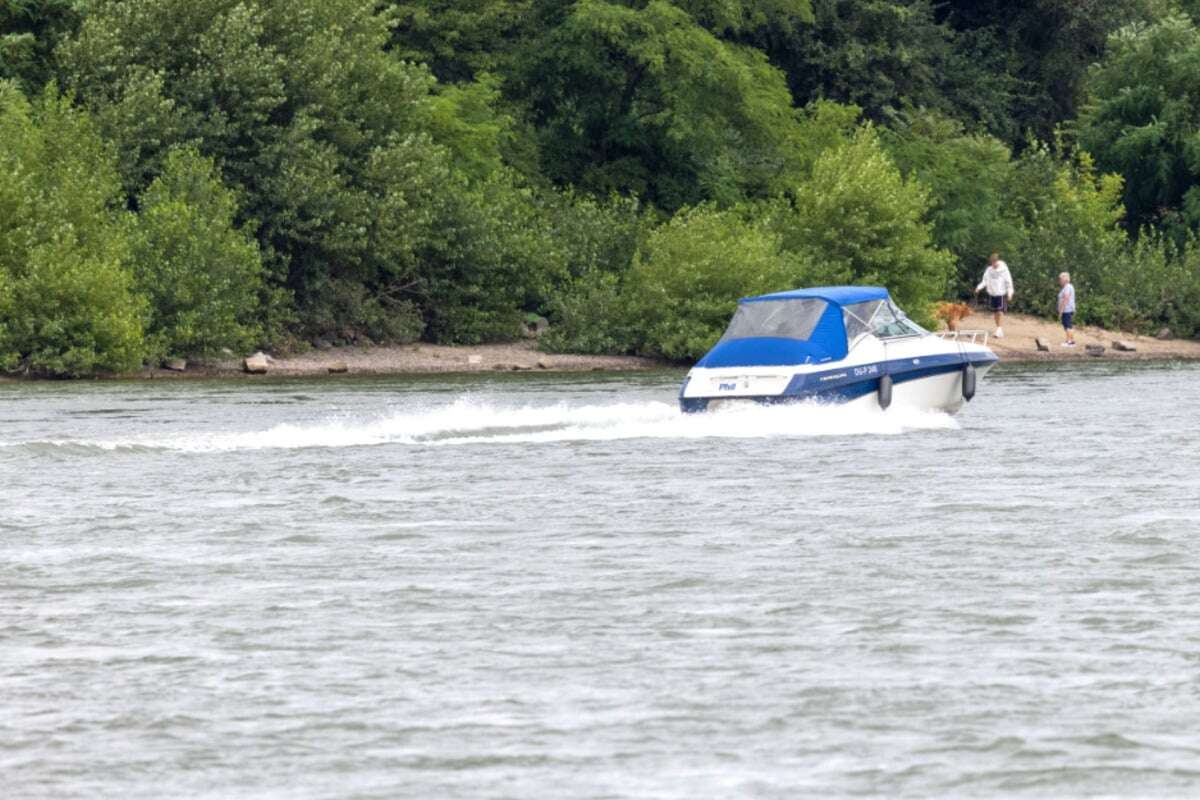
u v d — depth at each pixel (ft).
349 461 252.83
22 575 164.04
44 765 108.47
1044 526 187.62
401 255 579.48
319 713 117.91
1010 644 133.80
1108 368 556.92
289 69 574.97
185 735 113.80
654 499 211.61
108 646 135.95
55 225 511.40
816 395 307.17
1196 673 125.08
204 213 539.70
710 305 583.17
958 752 108.88
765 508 203.41
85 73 563.07
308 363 547.49
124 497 216.33
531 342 604.90
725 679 125.08
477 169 636.48
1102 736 111.45
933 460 253.24
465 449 267.39
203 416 343.05
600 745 111.14
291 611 147.54
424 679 126.00
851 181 643.86
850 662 129.08
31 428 314.35
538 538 183.32
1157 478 230.48
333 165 570.46
